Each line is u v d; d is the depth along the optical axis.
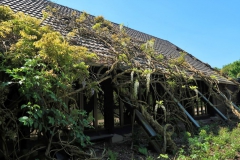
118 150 5.62
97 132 6.36
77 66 4.07
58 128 4.16
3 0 6.91
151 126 5.93
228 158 5.09
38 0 8.73
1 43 3.74
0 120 3.37
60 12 8.27
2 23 3.81
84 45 6.28
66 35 6.48
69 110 4.48
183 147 5.85
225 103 10.48
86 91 5.19
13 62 3.52
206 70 13.44
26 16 4.30
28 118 3.26
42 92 3.54
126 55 6.50
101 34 7.73
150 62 7.20
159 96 7.05
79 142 4.39
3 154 3.75
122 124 7.50
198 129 7.55
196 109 11.51
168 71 7.50
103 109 6.86
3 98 3.42
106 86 6.68
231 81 13.71
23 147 4.20
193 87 7.94
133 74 6.15
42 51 3.62
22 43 3.62
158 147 5.58
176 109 7.36
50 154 4.21
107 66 5.63
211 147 5.87
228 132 7.82
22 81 3.27
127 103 6.21
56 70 3.84
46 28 4.35
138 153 5.43
